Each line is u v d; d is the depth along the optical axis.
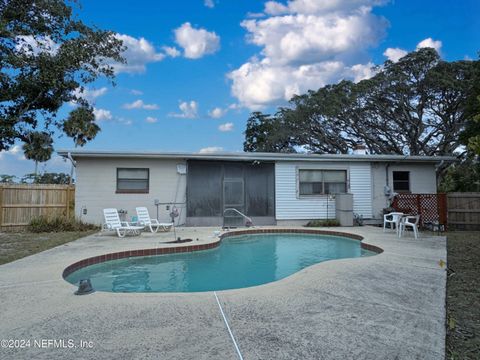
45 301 4.07
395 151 25.22
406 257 6.81
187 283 6.12
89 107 14.02
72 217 12.13
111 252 7.28
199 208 13.09
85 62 12.16
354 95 23.14
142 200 12.68
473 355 2.87
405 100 22.38
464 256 7.22
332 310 3.78
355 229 11.84
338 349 2.85
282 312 3.71
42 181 33.56
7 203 12.04
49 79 11.42
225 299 4.14
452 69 20.56
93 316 3.58
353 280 5.04
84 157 12.37
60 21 11.78
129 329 3.24
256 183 13.58
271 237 11.23
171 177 12.93
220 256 8.45
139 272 6.85
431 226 12.27
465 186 20.42
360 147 15.58
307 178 14.03
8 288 4.62
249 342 2.97
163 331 3.20
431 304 4.01
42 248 7.99
